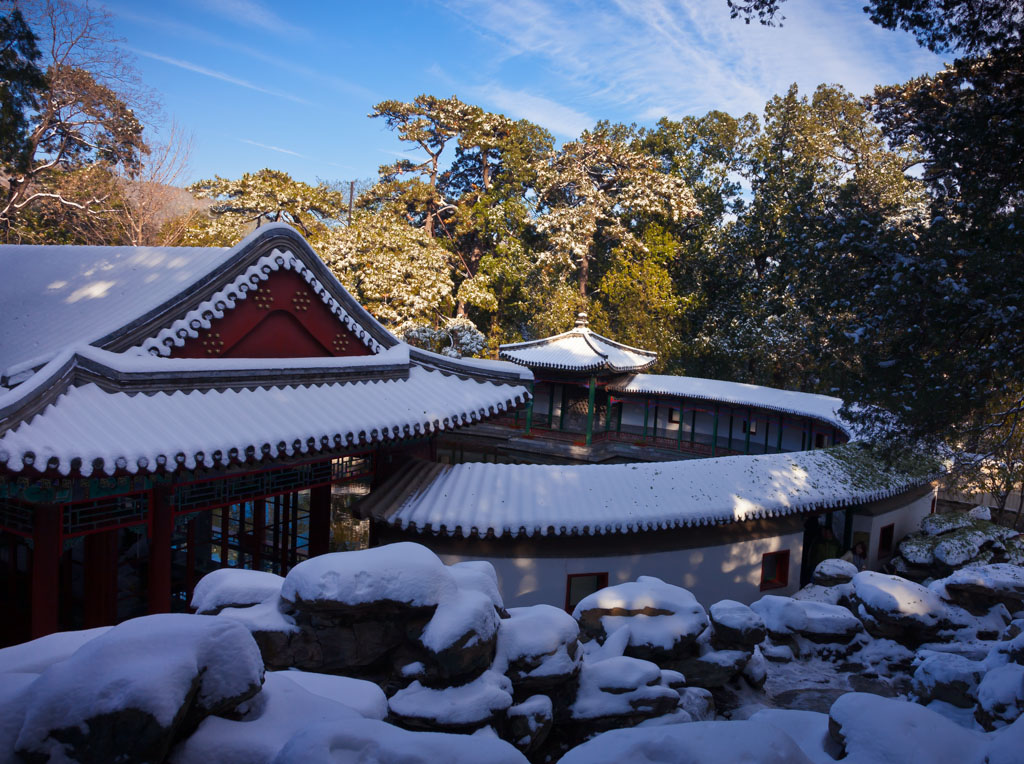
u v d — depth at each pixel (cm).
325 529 1628
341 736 352
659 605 1009
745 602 1866
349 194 7094
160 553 1203
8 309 1588
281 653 636
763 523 1894
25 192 3959
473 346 4531
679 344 5000
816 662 1263
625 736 416
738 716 973
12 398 982
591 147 5594
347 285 5172
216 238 4997
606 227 5616
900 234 1341
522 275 5659
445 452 4581
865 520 2223
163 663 358
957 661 966
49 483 1040
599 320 5341
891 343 1365
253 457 1231
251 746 373
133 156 4425
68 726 333
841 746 541
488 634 661
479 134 6078
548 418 4641
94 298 1540
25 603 1356
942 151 1279
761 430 4122
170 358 1315
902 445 1511
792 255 1532
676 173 5719
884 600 1277
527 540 1634
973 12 1109
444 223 6425
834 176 4644
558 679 714
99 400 1136
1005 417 1454
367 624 652
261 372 1399
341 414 1456
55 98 3778
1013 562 2108
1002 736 453
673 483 1812
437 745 354
